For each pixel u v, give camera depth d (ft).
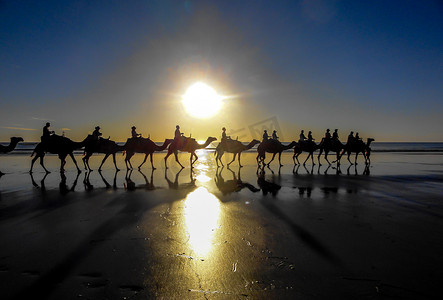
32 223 17.78
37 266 11.74
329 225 17.33
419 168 51.98
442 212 20.44
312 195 26.73
